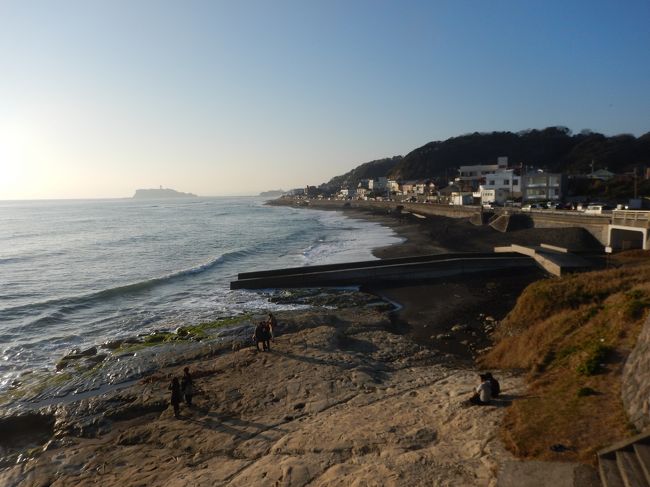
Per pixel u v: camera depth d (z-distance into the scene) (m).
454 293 32.09
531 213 55.22
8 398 17.86
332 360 19.27
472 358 19.64
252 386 17.03
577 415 10.43
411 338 23.00
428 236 63.75
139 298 34.25
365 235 74.31
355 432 12.36
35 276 44.50
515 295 30.05
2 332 26.55
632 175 83.75
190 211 185.75
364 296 32.56
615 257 35.62
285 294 34.06
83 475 12.38
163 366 20.27
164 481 11.38
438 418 12.66
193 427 14.29
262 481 10.39
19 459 13.70
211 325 26.27
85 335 25.94
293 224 106.19
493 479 8.77
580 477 8.20
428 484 9.09
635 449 8.16
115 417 15.79
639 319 14.29
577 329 16.70
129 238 78.44
